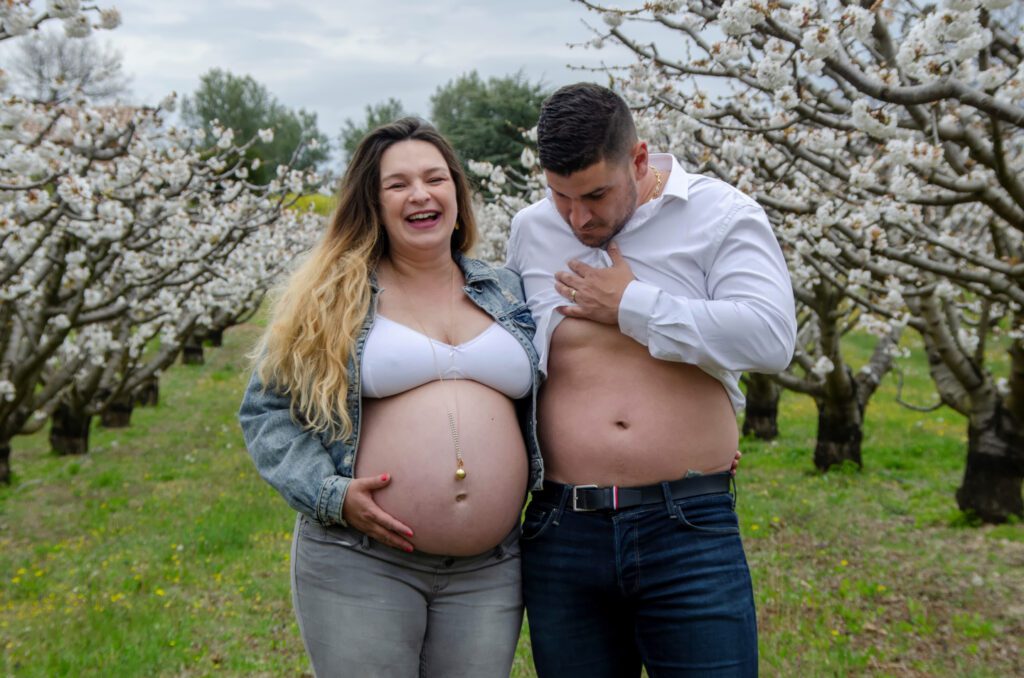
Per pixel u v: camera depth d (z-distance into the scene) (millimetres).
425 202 2424
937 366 7695
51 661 4383
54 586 5996
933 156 3830
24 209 6434
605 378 2391
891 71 3775
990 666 4352
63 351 10914
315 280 2412
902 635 4773
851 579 5785
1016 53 4418
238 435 12875
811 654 4434
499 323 2480
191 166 8938
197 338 19703
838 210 5488
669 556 2301
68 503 8938
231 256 10695
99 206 7230
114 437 12742
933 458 10375
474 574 2428
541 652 2449
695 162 5812
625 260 2395
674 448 2330
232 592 5703
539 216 2521
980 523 7082
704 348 2215
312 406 2391
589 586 2375
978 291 5680
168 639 4750
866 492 8547
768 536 6949
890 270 5934
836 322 8805
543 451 2494
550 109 2184
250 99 40969
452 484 2309
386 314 2451
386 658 2318
